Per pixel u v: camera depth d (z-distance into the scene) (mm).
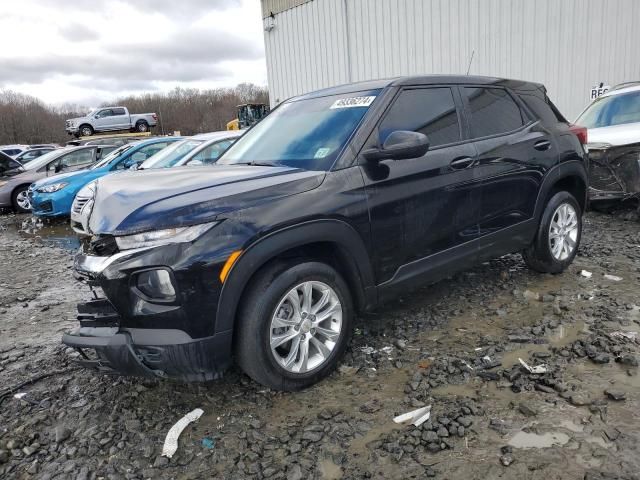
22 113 78250
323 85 16703
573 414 2619
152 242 2533
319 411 2799
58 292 5684
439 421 2623
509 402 2764
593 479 2148
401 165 3330
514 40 11828
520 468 2252
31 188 10539
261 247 2680
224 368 2723
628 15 10297
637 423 2518
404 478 2252
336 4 15523
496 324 3779
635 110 7363
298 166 3264
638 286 4355
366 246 3158
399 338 3641
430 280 3654
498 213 4012
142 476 2383
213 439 2613
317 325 3027
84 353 2865
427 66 13539
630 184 6516
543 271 4711
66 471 2451
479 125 3953
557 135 4555
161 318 2551
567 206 4668
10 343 4191
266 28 18391
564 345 3369
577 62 11078
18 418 2965
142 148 10430
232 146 4234
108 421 2865
